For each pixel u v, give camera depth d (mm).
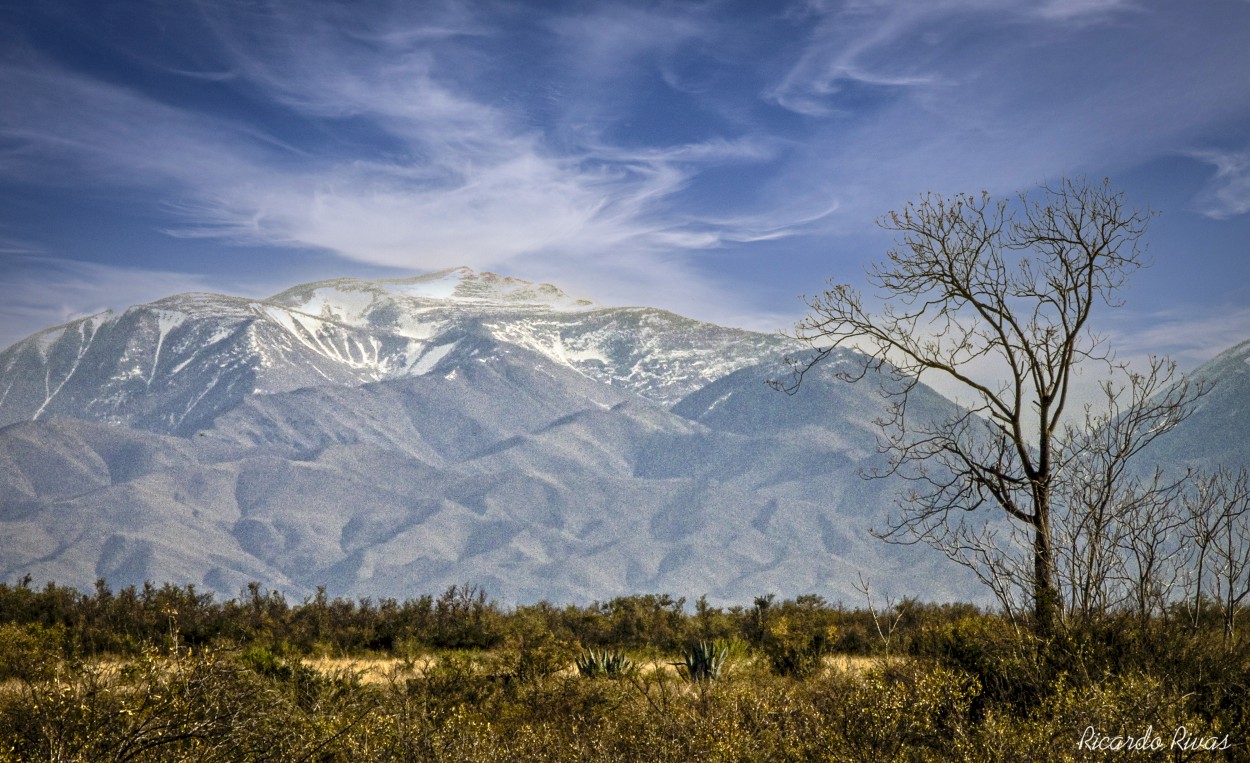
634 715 9484
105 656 14805
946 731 7980
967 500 12219
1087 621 9781
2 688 8367
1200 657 9047
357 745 8070
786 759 7887
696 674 14375
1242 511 10164
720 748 7980
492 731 9219
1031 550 11320
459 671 12781
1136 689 7738
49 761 6359
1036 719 7816
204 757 6688
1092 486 11078
